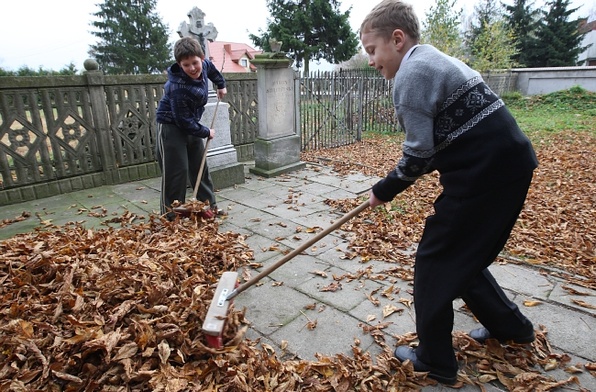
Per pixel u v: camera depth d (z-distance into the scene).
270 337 2.12
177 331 1.85
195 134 3.42
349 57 25.72
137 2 31.95
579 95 15.32
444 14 13.58
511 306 1.92
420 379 1.79
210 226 3.38
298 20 23.83
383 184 1.64
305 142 7.81
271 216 3.93
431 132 1.47
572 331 2.15
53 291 2.22
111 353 1.72
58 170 4.60
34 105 4.30
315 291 2.57
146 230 3.47
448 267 1.60
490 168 1.44
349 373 1.78
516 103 16.27
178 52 3.12
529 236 3.51
